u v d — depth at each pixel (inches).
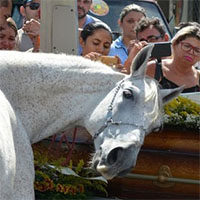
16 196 209.6
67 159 247.8
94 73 223.9
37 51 293.7
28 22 310.0
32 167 215.0
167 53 263.0
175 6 709.3
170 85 288.8
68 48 278.7
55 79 222.2
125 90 216.2
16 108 220.4
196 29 285.9
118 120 214.2
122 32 348.2
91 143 263.1
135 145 209.3
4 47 289.1
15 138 210.2
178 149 277.3
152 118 214.2
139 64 220.2
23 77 219.9
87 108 223.0
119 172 208.7
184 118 277.0
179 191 277.4
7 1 301.0
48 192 257.1
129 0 418.0
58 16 277.9
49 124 225.1
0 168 187.6
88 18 356.5
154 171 276.1
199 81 294.5
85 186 266.5
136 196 274.5
